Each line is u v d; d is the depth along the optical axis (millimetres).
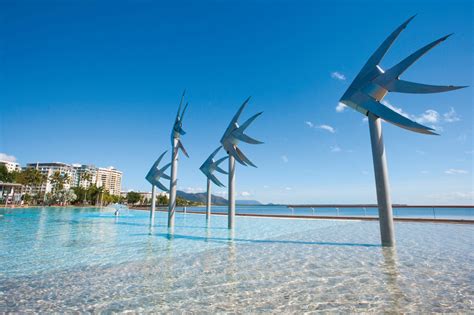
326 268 6188
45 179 75188
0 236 12016
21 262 6961
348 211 32406
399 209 27219
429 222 17703
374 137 9875
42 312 3889
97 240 10688
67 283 5184
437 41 8602
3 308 4031
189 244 9664
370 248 8727
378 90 9844
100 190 89438
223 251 8305
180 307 3988
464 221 16609
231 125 14891
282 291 4645
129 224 18203
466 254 7676
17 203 62562
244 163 14914
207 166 19438
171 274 5746
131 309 3943
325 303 4090
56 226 16828
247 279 5348
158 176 22422
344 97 10445
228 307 3965
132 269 6184
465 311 3754
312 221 20250
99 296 4484
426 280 5211
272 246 9188
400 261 6863
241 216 26312
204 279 5363
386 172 9648
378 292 4559
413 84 9344
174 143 16562
